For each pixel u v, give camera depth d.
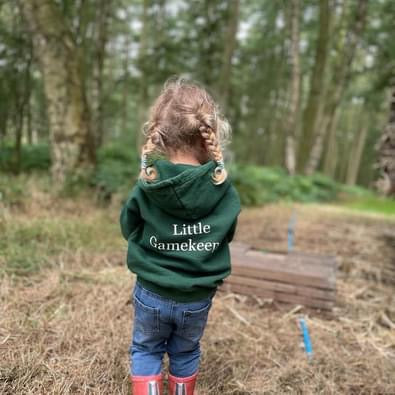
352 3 15.34
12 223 3.67
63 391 1.78
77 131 5.49
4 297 2.50
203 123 1.47
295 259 3.39
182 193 1.39
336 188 14.27
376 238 5.67
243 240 5.08
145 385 1.58
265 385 2.03
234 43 11.53
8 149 7.57
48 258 3.17
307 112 14.14
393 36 14.23
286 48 19.69
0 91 7.06
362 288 3.45
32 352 1.99
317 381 2.10
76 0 8.34
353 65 20.81
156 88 15.84
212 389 1.95
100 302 2.63
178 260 1.47
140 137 13.96
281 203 9.45
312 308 2.95
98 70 9.95
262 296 3.07
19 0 5.24
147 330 1.58
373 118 28.25
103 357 2.04
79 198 5.10
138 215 1.54
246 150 29.03
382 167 4.36
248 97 25.50
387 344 2.53
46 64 5.32
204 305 1.57
